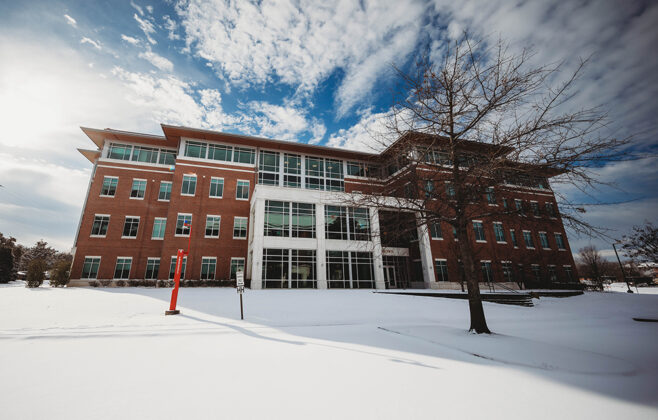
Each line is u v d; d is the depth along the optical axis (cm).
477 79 809
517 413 327
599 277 3656
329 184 3288
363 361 539
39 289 2123
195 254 2750
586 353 599
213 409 328
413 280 2950
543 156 723
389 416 316
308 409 332
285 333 820
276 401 354
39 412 311
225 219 2917
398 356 580
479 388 406
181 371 468
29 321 892
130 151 3098
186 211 2828
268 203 2559
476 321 827
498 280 2897
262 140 3098
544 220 813
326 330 882
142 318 1002
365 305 1469
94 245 2753
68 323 883
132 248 2830
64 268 2542
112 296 1636
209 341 698
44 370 461
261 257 2414
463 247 898
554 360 545
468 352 610
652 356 644
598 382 436
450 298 1942
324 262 2559
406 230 985
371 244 2739
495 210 921
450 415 320
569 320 1334
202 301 1479
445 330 869
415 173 948
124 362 513
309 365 511
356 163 3481
